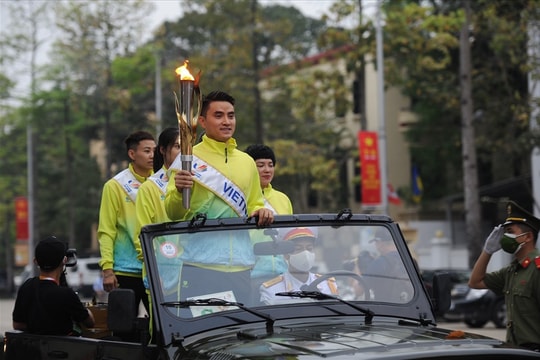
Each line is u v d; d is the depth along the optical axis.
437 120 66.75
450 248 59.88
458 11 49.03
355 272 10.61
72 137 79.94
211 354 8.80
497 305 37.88
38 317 12.09
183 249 10.06
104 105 72.62
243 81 61.97
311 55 83.94
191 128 10.14
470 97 49.06
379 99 51.91
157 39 74.44
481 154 58.66
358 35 54.62
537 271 12.62
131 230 14.37
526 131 48.38
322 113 67.69
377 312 10.21
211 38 66.50
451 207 66.06
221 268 10.12
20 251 86.62
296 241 10.56
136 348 9.61
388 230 10.93
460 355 8.36
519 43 47.97
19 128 86.62
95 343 10.27
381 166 51.22
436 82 57.19
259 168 14.27
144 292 14.35
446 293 10.52
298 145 61.72
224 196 11.04
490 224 66.62
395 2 56.84
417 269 10.73
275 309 9.96
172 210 10.60
